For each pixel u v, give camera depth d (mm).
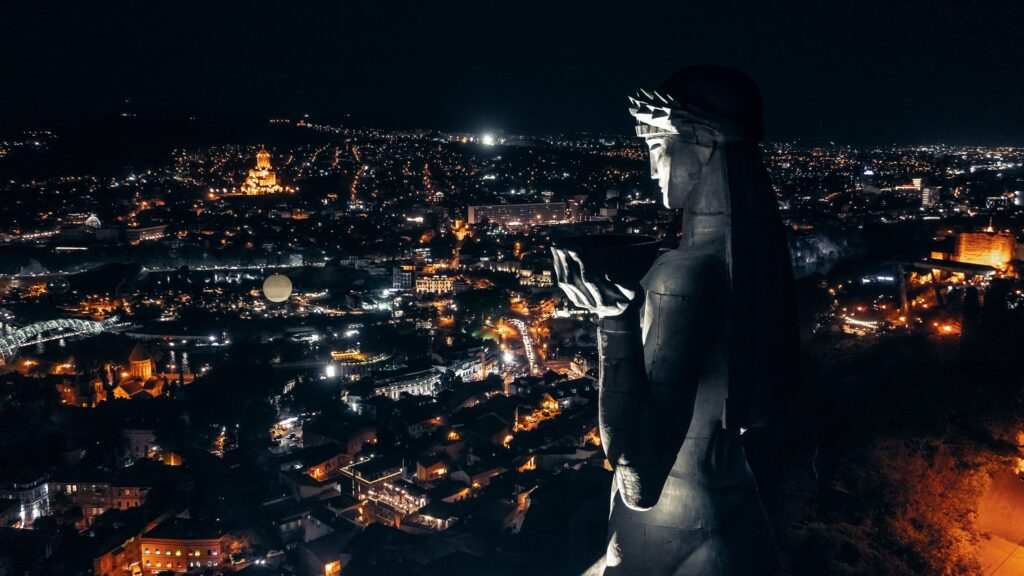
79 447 89250
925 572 26844
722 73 7066
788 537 28719
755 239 7047
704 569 7262
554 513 53969
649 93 7180
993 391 33625
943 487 29641
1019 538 27406
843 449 32250
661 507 7383
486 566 50688
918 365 38156
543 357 134500
